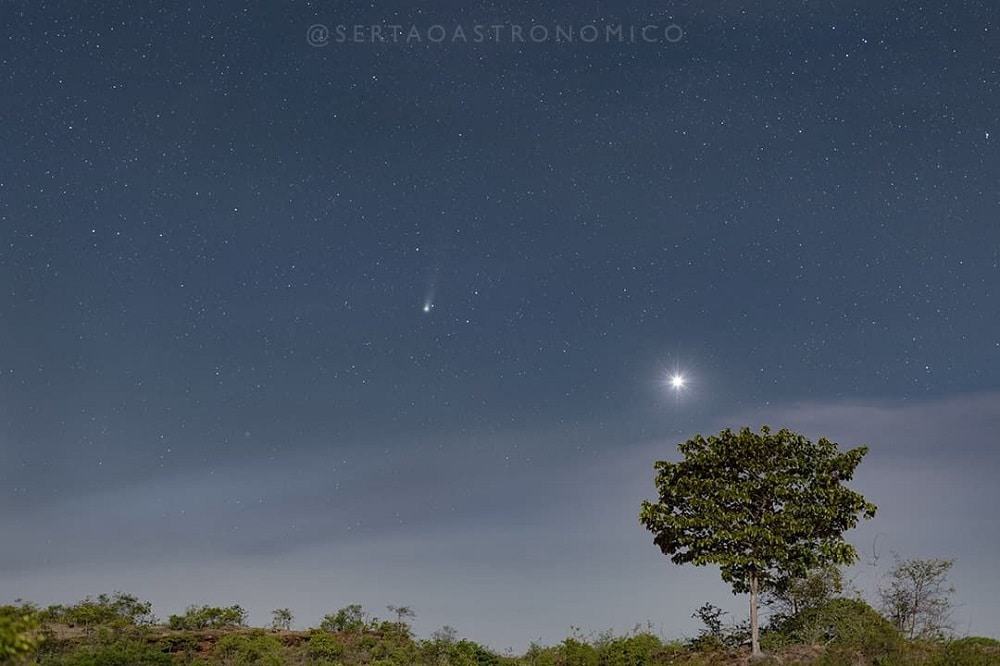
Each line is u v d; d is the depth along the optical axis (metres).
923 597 26.03
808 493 25.88
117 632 27.61
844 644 24.52
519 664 27.50
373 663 26.33
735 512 26.02
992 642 24.09
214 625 30.52
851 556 25.47
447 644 28.70
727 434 26.55
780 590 27.05
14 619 12.49
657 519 26.31
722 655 25.77
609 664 25.59
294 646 28.28
